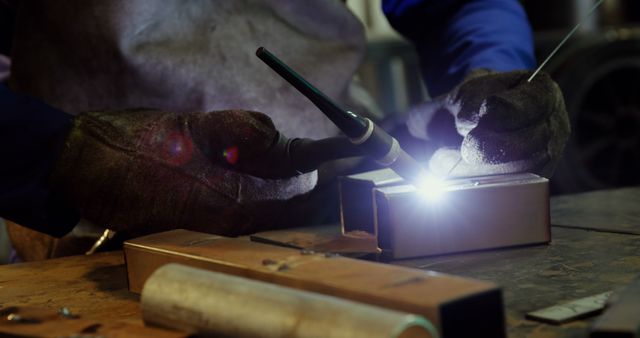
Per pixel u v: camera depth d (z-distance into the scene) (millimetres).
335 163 1752
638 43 3994
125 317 1250
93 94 1695
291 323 1008
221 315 1060
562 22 4320
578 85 3961
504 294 1225
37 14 1700
